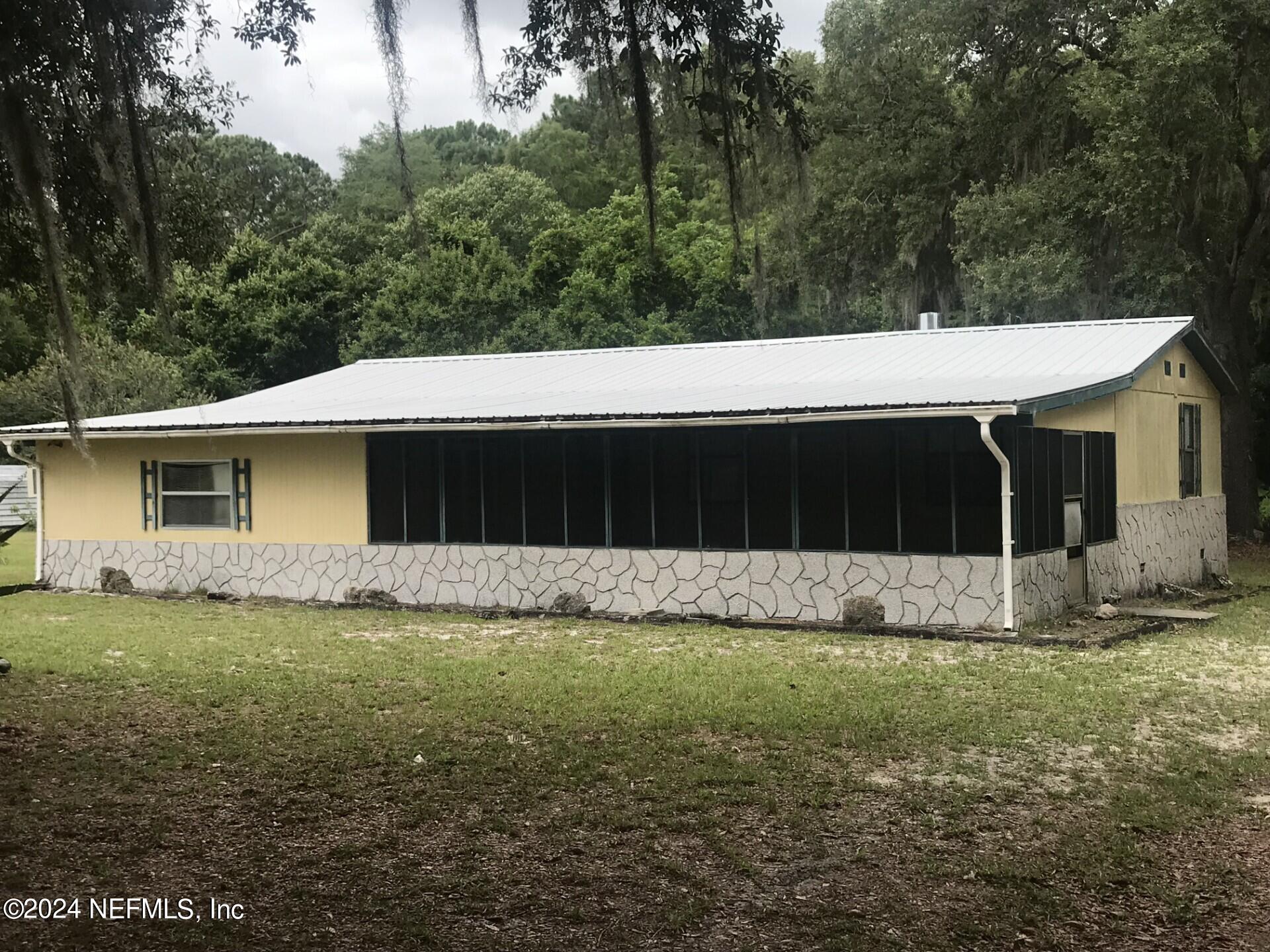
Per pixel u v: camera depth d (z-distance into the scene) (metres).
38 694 9.72
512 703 9.30
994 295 23.97
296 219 44.03
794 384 16.06
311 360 36.34
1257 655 11.52
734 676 10.41
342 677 10.44
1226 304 24.38
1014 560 12.58
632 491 14.70
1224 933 5.05
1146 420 16.39
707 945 4.88
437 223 37.59
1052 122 25.20
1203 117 20.61
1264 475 32.03
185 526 17.72
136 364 29.88
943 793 6.92
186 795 6.79
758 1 7.64
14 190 9.02
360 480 16.42
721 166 8.12
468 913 5.16
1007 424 12.52
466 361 21.77
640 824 6.34
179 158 10.95
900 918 5.18
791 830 6.27
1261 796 6.92
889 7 26.58
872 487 13.31
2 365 31.59
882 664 11.03
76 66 8.10
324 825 6.30
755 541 13.98
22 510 28.27
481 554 15.59
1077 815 6.56
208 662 11.27
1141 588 16.05
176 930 4.90
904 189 27.95
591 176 46.03
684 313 33.53
